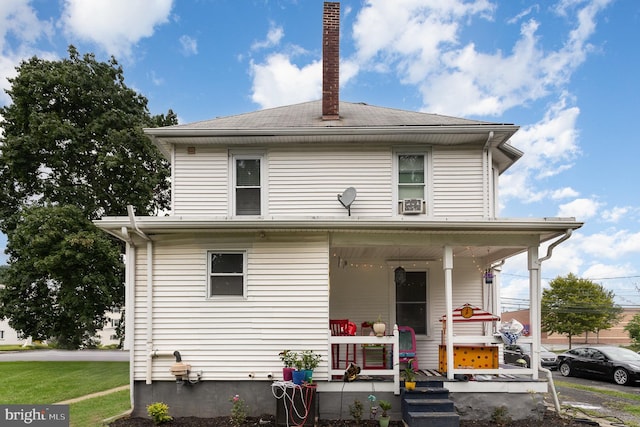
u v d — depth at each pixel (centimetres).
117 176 1966
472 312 884
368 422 803
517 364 1154
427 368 1066
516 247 903
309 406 766
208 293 873
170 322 864
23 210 1773
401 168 1068
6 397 1130
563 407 946
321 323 855
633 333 3106
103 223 818
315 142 1061
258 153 1072
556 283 3297
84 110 1953
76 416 868
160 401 848
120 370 1734
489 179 1046
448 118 1159
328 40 1190
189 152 1066
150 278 870
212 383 849
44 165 1920
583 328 3088
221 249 882
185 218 838
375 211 1040
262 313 862
